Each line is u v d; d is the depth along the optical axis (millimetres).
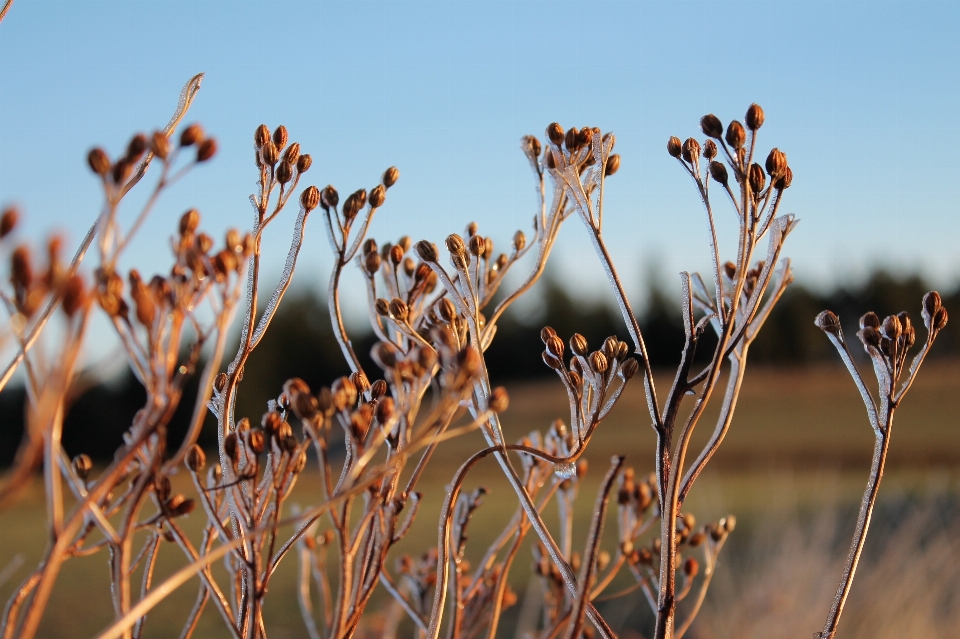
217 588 435
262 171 462
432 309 484
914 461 4570
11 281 376
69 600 1678
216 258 398
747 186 448
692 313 450
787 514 1520
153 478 402
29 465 375
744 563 1354
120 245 394
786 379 8609
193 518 2074
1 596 1789
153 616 1491
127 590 403
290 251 470
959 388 6914
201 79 453
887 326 457
